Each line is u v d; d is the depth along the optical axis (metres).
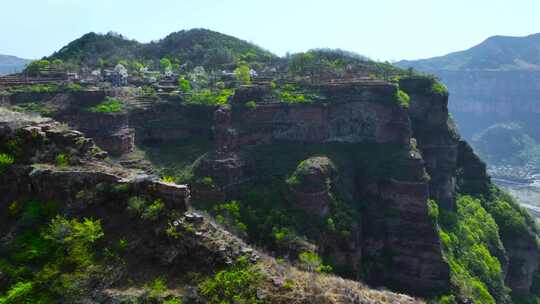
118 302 24.53
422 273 71.25
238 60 177.00
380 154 83.38
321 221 67.81
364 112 87.50
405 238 73.75
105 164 33.69
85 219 28.28
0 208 30.11
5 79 96.00
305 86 94.75
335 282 27.81
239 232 60.06
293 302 24.86
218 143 78.75
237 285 25.66
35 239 27.67
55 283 25.17
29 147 32.72
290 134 86.44
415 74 110.88
